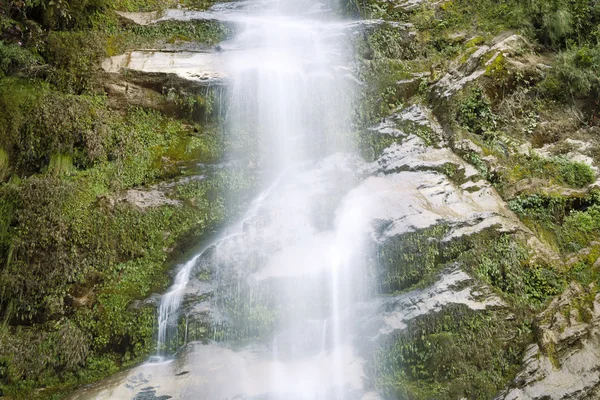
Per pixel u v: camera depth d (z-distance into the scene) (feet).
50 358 19.29
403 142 25.05
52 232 20.58
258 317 19.58
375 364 18.01
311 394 17.28
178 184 24.08
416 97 28.04
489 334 18.13
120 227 21.80
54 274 20.24
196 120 27.14
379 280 20.08
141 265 21.58
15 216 20.74
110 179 23.52
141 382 17.72
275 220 22.02
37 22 27.63
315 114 27.22
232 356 18.66
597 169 24.52
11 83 24.03
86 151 24.06
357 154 25.39
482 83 27.17
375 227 21.08
